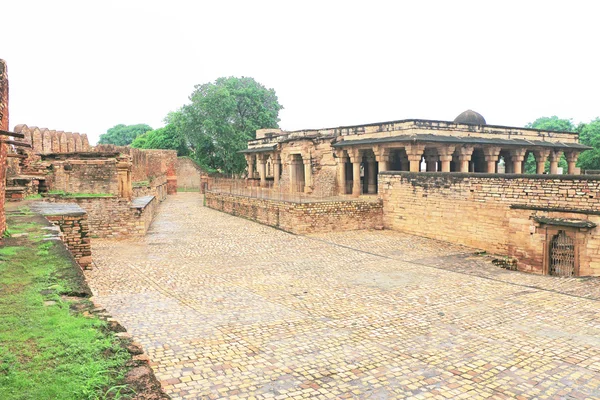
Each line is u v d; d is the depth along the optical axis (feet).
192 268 50.67
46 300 20.72
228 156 174.09
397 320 32.58
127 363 14.97
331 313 34.27
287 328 30.12
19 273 24.99
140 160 153.48
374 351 26.18
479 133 99.19
